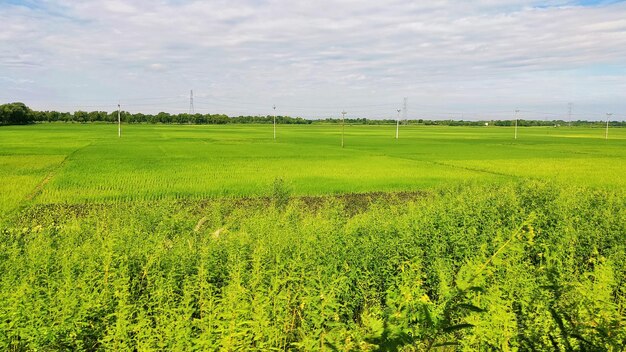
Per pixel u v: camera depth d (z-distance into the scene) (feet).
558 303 20.74
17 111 599.98
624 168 154.61
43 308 23.84
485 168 153.17
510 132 547.90
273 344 20.86
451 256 37.86
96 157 176.86
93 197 94.32
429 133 489.26
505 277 24.76
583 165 164.25
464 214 49.16
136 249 34.45
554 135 460.55
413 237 39.91
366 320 14.82
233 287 23.72
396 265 35.70
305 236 39.22
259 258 29.07
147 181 115.65
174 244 38.70
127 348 20.76
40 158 169.58
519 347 17.99
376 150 234.79
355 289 31.89
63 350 22.35
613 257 35.09
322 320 21.53
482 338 18.75
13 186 104.32
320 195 102.78
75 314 23.29
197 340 19.02
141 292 30.30
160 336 20.54
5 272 30.32
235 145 262.26
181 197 96.17
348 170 145.07
